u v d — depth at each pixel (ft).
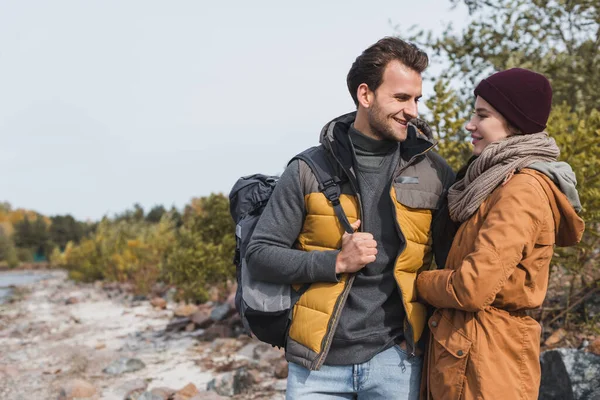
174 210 63.10
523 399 5.92
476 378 5.87
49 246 177.06
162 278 43.29
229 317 24.66
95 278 62.08
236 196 7.93
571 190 6.04
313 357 6.54
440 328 6.27
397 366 6.63
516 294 5.96
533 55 17.16
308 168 6.87
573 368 10.83
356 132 6.86
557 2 16.72
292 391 6.81
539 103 6.21
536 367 6.11
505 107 6.27
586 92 15.88
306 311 6.64
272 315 6.79
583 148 12.34
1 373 19.60
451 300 5.92
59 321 32.32
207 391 15.21
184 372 18.20
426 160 7.09
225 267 30.68
